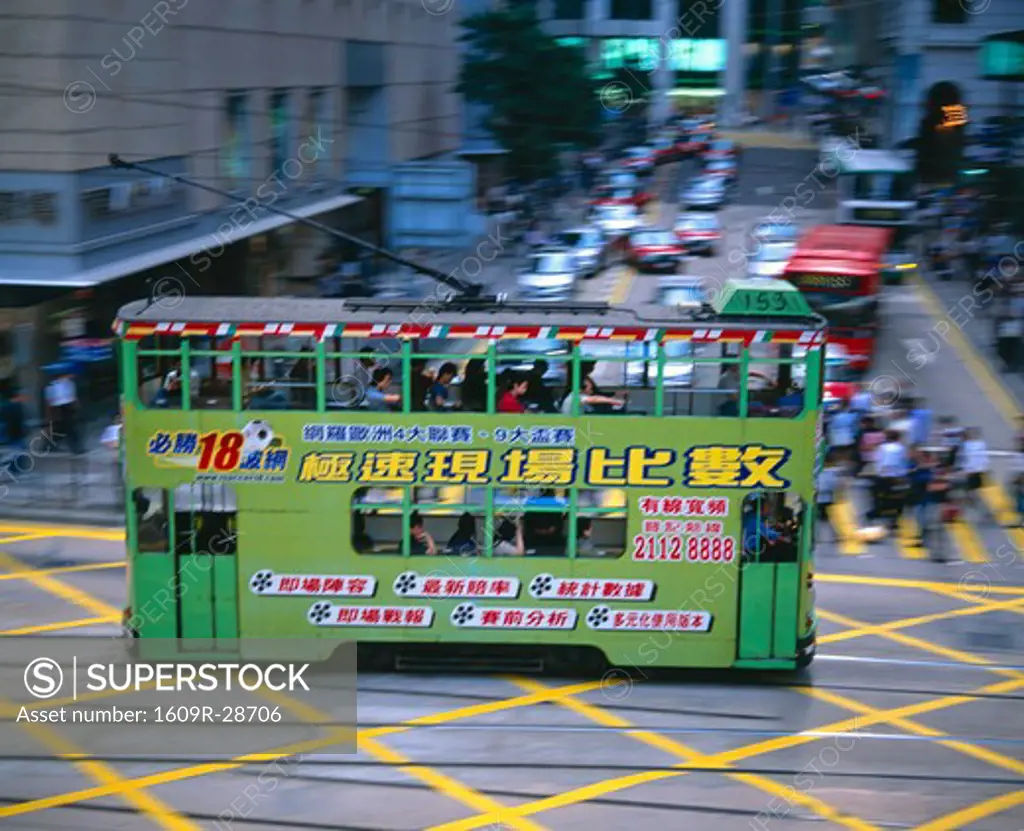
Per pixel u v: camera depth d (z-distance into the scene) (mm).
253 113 93250
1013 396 84688
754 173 160875
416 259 110188
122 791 37875
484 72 126500
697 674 46781
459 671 46500
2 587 54844
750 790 38375
